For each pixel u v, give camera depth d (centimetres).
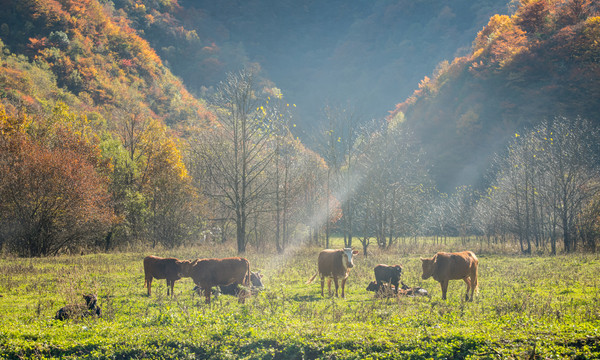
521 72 8962
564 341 925
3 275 1984
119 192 4272
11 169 3253
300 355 958
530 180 4094
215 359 978
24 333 1084
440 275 1515
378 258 3047
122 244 4281
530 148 4069
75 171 3409
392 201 4372
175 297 1556
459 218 5712
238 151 3797
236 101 3516
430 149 9262
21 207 3288
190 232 4431
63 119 4103
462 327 1065
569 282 1742
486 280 1936
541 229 4247
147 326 1166
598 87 7656
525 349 890
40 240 3366
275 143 4169
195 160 4844
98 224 3628
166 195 4434
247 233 4706
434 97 11100
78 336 1081
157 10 19675
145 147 4775
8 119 3544
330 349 972
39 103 6931
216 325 1117
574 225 3825
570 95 8000
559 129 4081
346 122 4597
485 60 10344
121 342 1039
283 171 4325
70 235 3556
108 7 14712
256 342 1020
